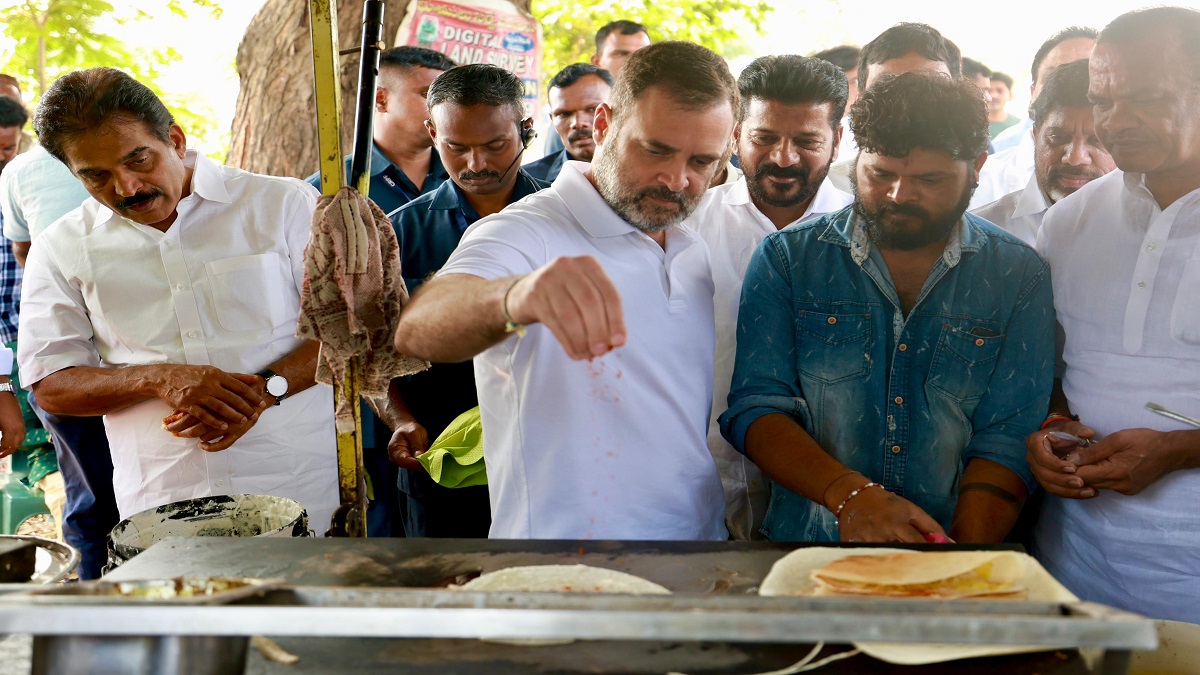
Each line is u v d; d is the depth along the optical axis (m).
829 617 0.95
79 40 7.77
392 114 3.50
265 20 4.82
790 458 1.90
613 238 1.80
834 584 1.39
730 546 1.56
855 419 2.02
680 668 1.20
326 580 1.43
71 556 1.38
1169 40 1.86
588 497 1.76
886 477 2.02
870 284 2.02
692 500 1.90
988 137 1.93
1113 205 2.07
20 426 3.39
